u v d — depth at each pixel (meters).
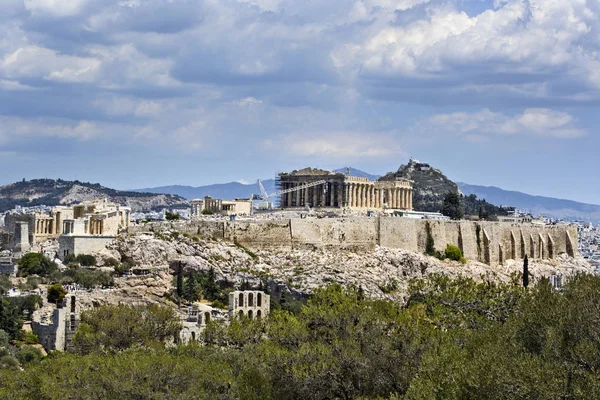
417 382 183.62
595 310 186.75
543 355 181.62
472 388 173.00
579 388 165.38
